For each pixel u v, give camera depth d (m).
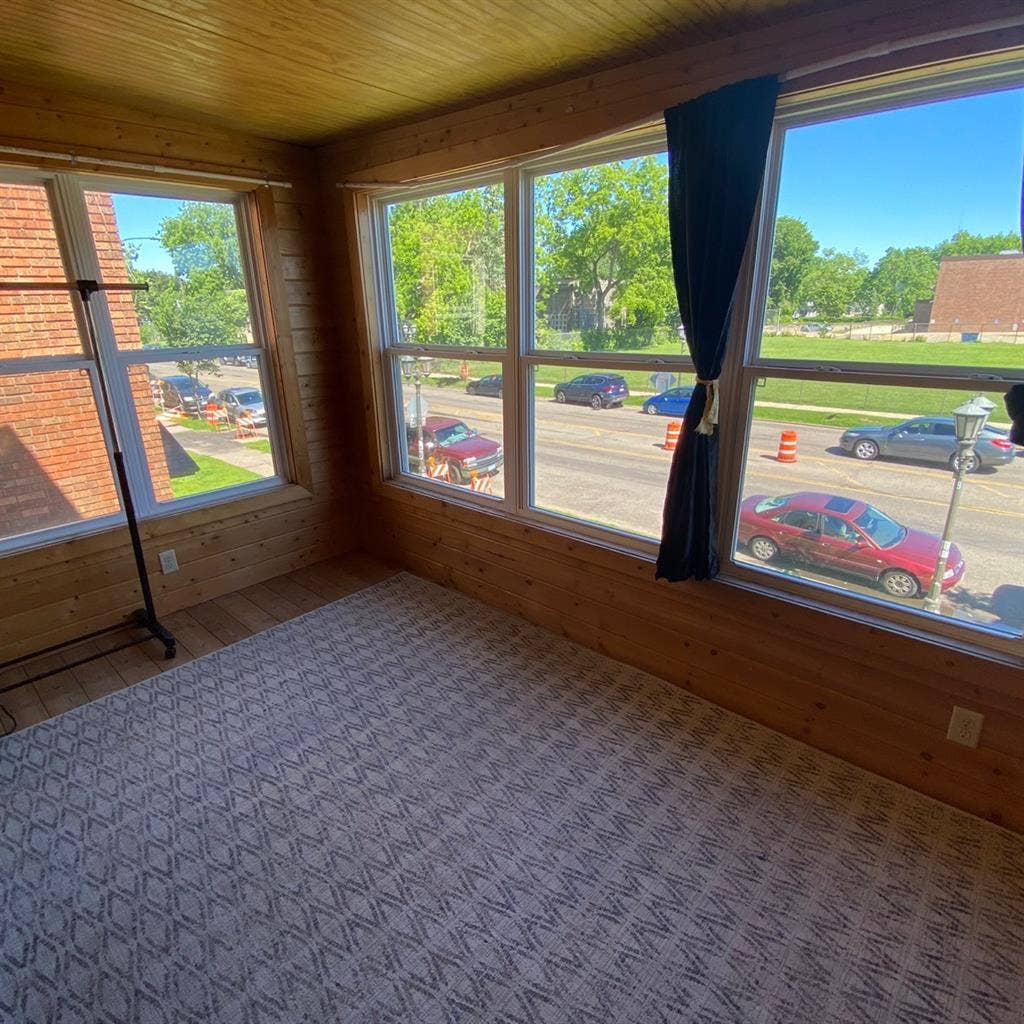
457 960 1.41
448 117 2.48
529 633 2.84
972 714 1.73
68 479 2.63
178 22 1.66
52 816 1.82
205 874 1.63
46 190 2.39
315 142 2.98
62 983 1.37
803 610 1.98
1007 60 1.40
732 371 1.97
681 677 2.40
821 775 1.96
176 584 3.02
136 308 2.71
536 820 1.80
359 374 3.34
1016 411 1.44
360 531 3.75
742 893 1.57
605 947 1.44
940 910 1.52
